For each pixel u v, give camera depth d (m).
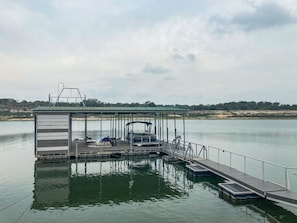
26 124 88.62
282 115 138.12
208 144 36.44
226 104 146.62
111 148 24.23
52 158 22.00
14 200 12.88
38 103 113.88
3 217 10.73
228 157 26.28
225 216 10.57
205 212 11.01
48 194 13.80
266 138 44.47
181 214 10.86
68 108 23.72
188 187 14.84
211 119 142.12
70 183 15.91
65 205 12.14
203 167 17.50
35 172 18.70
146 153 24.05
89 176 17.58
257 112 146.00
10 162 22.56
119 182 16.05
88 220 10.36
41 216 10.82
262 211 11.01
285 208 11.27
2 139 41.84
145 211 11.24
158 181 16.23
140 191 14.21
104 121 115.62
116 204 12.20
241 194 12.14
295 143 37.66
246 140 41.47
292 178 17.69
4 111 118.62
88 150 23.25
